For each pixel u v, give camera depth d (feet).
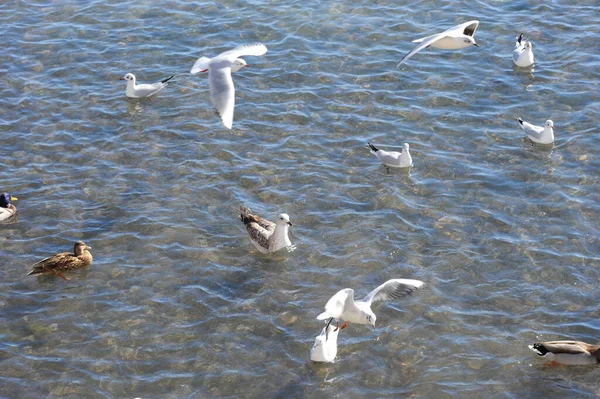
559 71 98.53
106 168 83.82
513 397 57.88
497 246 72.54
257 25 108.58
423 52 102.78
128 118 92.12
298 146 86.89
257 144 87.25
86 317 65.41
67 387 58.75
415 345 62.44
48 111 92.99
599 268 69.72
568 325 64.03
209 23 109.50
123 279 69.41
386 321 64.85
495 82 97.14
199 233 74.90
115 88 97.55
